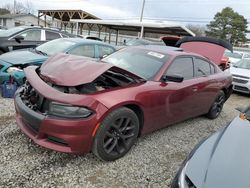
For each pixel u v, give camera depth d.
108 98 3.14
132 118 3.44
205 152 2.32
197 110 4.97
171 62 4.16
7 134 3.75
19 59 5.53
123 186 2.96
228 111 6.86
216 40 7.48
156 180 3.16
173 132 4.70
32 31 8.10
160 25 21.42
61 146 2.99
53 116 2.93
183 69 4.42
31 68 3.88
